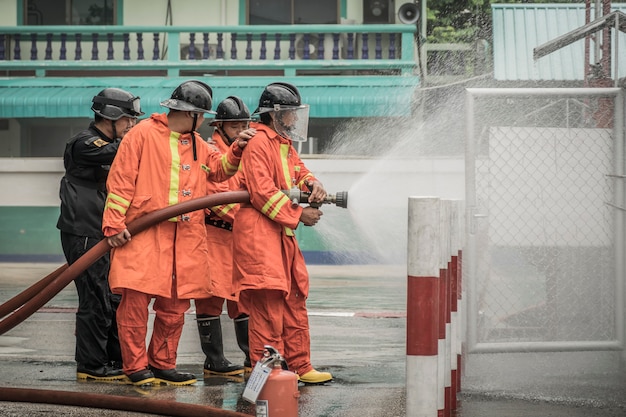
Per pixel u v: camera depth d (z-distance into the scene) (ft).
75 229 26.81
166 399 24.13
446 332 22.15
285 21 90.27
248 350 28.99
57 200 79.30
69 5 91.09
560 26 71.10
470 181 26.81
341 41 89.25
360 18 89.92
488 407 23.86
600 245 28.09
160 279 25.49
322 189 25.77
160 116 26.03
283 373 20.20
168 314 26.16
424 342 16.61
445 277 20.22
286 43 89.92
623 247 27.48
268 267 25.23
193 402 23.76
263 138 25.61
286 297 25.79
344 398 24.50
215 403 23.65
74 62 86.63
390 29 84.99
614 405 24.20
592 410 23.71
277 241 25.66
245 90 83.25
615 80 33.65
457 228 24.07
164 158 25.68
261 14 90.53
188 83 26.13
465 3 86.89
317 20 90.48
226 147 29.30
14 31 87.15
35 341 35.91
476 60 73.92
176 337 26.50
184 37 89.66
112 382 27.02
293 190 25.72
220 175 26.86
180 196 25.79
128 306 25.79
